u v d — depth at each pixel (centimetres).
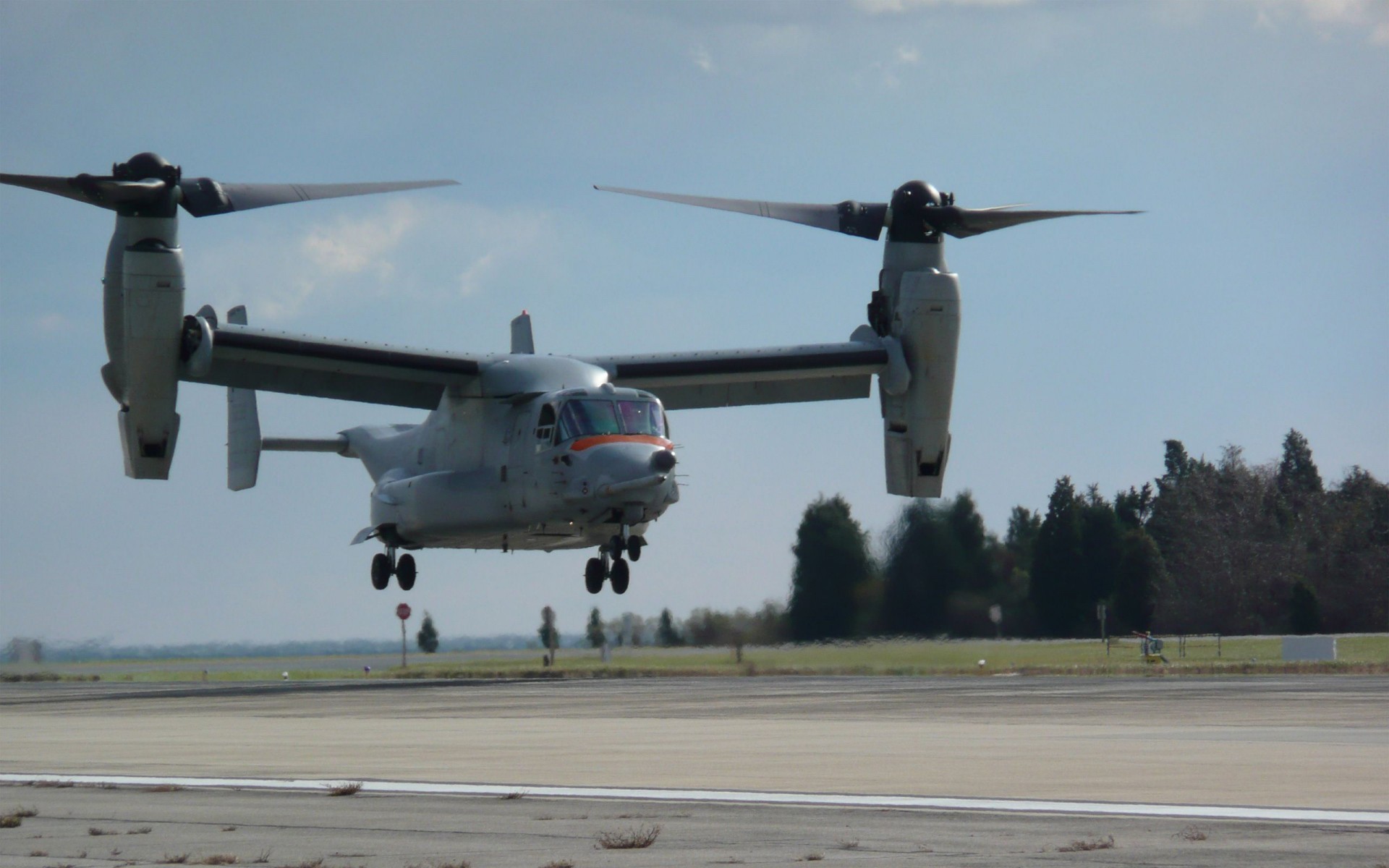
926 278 10388
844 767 3938
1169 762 3944
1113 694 7419
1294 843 2617
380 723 6047
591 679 11469
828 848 2630
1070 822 2903
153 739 5309
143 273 8831
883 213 10594
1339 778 3531
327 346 10025
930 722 5578
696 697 7738
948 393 10594
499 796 3384
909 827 2856
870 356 10650
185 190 9069
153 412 9225
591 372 10300
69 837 2831
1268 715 5669
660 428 9856
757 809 3138
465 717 6344
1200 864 2409
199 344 9188
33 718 6906
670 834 2806
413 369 10306
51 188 8712
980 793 3338
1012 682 9250
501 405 10419
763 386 11688
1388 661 11969
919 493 10925
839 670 12038
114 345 9331
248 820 3039
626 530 9825
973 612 12656
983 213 10344
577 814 3102
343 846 2695
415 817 3064
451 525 10719
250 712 7094
